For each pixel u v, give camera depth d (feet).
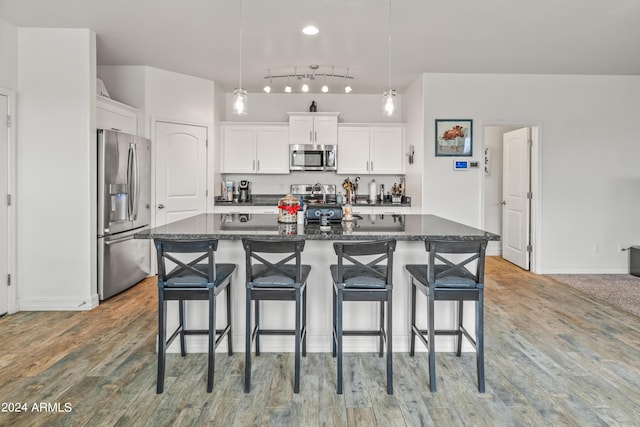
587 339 10.03
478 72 16.56
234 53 14.33
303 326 8.96
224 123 19.16
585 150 17.02
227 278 8.25
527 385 7.75
